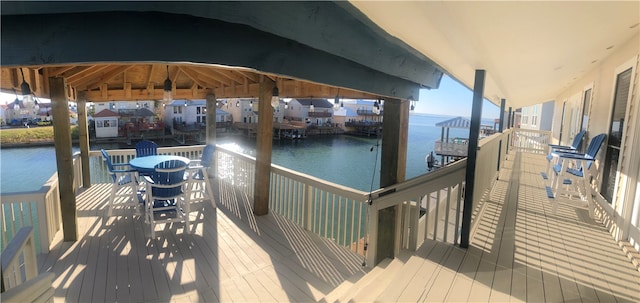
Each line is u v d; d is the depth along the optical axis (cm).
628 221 285
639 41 289
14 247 168
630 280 230
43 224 333
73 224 363
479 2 133
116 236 380
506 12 145
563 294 212
